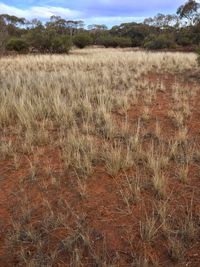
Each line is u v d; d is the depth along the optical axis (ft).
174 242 8.09
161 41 100.27
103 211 9.79
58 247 8.36
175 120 17.75
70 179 11.65
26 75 31.73
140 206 9.95
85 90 23.94
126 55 55.98
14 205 10.23
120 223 9.23
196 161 12.75
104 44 132.57
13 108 18.99
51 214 9.55
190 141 14.71
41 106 19.07
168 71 38.06
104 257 7.87
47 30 88.02
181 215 9.44
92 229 8.98
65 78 29.48
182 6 133.90
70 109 18.99
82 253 8.11
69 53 80.02
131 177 11.59
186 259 7.82
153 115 19.20
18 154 13.84
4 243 8.57
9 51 82.02
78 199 10.44
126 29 175.42
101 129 16.33
